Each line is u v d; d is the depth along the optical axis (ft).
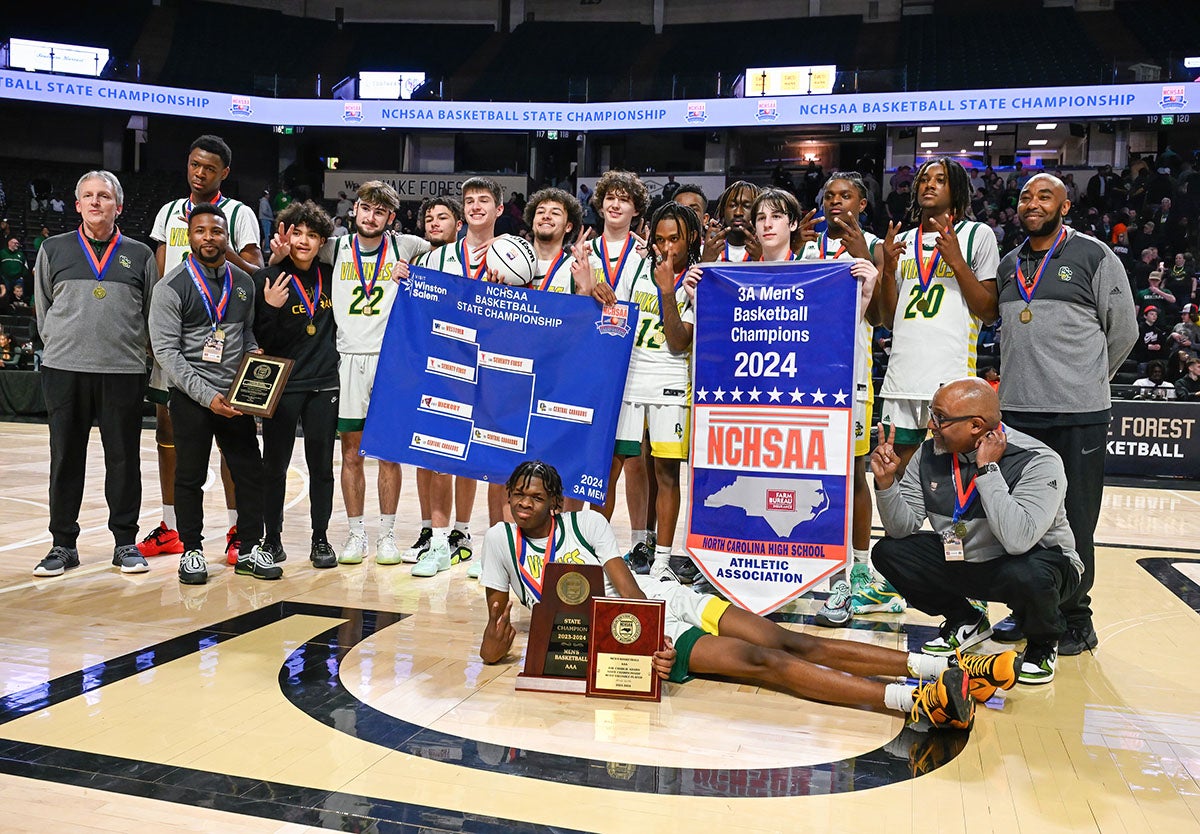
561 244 16.52
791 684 10.69
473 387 14.99
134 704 9.95
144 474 29.94
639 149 83.56
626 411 15.70
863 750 9.30
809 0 87.40
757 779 8.53
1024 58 73.51
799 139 81.15
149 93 72.08
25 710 9.70
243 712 9.82
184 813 7.56
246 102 74.38
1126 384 45.39
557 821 7.61
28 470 30.63
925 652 12.33
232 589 15.10
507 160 83.87
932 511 11.85
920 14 85.92
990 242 14.24
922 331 14.60
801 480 13.46
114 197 15.53
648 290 15.75
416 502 26.30
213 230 15.33
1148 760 9.18
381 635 12.76
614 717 10.03
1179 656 12.85
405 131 79.05
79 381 15.72
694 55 83.71
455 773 8.48
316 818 7.54
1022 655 11.71
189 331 15.43
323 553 16.97
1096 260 12.80
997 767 8.94
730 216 16.06
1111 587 17.08
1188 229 58.23
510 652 12.21
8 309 56.18
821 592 16.30
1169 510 27.84
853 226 14.64
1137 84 63.93
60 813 7.51
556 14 91.30
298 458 39.32
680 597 11.61
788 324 13.58
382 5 91.30
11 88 69.15
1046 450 11.38
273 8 90.27
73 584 15.15
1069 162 77.25
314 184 80.69
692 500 13.93
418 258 17.63
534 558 11.50
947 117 67.31
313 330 16.42
